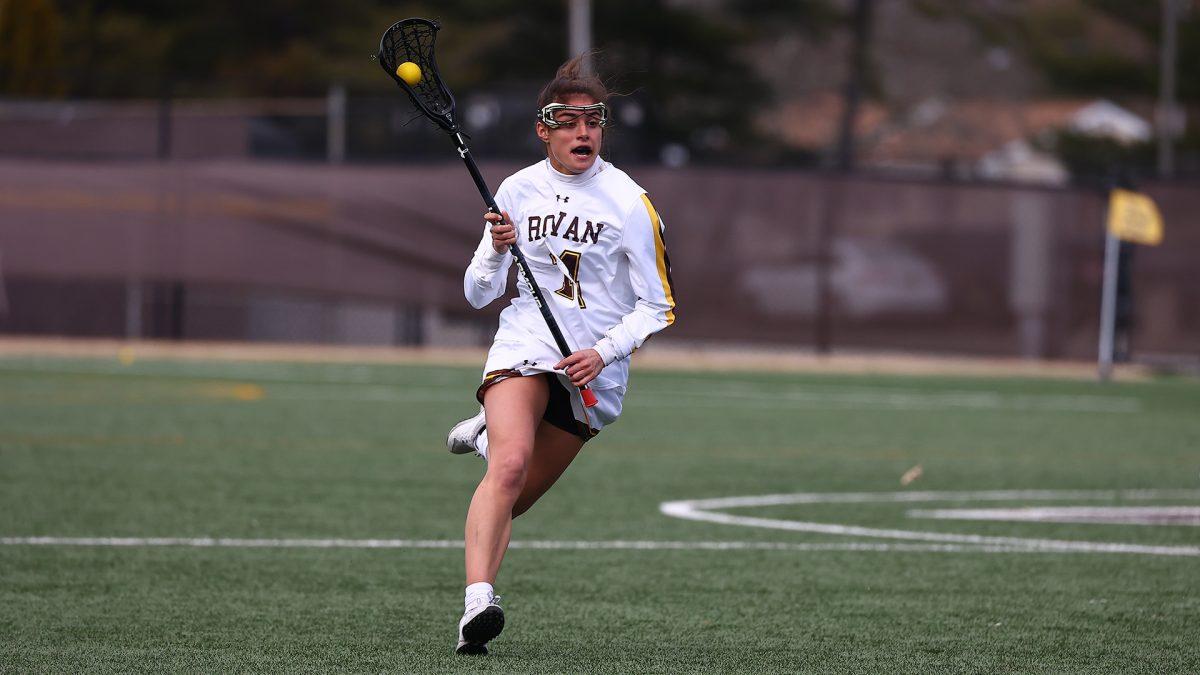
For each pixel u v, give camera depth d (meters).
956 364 81.12
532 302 20.36
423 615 22.62
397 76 20.75
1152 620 22.91
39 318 83.62
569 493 36.38
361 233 78.06
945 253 77.25
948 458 45.09
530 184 20.41
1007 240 76.88
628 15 166.38
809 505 35.12
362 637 21.08
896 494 37.22
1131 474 41.97
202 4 157.62
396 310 86.31
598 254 20.14
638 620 22.59
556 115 19.98
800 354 84.50
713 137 173.12
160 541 28.80
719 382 71.56
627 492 36.69
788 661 20.05
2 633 21.06
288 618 22.30
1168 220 76.25
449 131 20.77
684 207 77.44
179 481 36.91
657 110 167.12
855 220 77.19
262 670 19.05
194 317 86.44
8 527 30.02
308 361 77.81
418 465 40.72
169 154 85.69
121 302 83.44
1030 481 40.16
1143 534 31.33
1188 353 76.31
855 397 65.25
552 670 19.27
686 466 42.03
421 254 77.81
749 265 77.31
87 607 22.89
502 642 20.95
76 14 149.25
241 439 45.91
